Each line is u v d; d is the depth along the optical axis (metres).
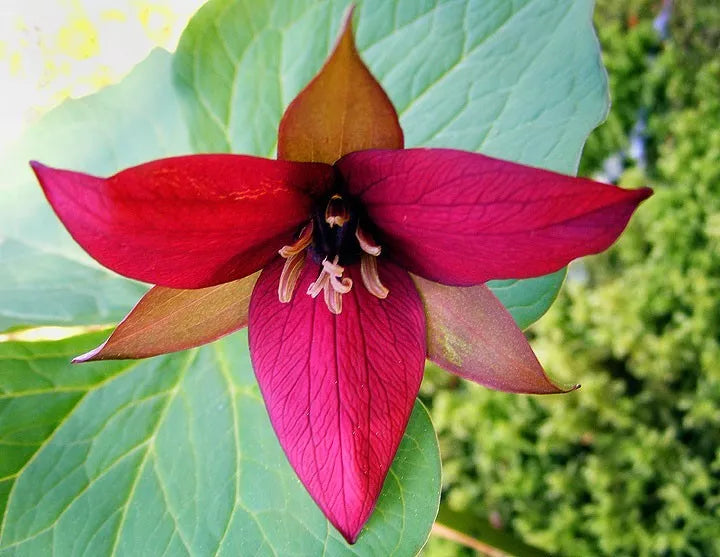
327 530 0.15
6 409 0.15
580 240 0.10
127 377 0.16
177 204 0.10
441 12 0.16
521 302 0.16
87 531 0.15
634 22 0.33
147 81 0.19
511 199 0.10
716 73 0.30
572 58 0.15
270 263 0.12
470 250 0.11
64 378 0.16
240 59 0.17
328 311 0.13
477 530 0.21
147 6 0.20
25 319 0.17
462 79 0.16
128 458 0.16
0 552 0.15
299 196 0.11
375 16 0.16
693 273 0.28
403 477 0.15
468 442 0.31
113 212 0.10
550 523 0.29
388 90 0.16
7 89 0.20
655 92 0.31
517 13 0.16
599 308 0.29
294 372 0.12
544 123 0.15
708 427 0.28
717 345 0.27
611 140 0.32
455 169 0.10
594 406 0.29
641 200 0.09
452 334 0.12
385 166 0.10
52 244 0.19
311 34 0.17
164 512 0.15
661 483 0.28
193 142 0.17
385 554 0.14
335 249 0.12
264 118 0.17
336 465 0.12
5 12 0.20
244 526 0.15
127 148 0.19
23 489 0.15
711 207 0.28
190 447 0.16
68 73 0.20
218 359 0.16
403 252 0.12
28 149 0.19
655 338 0.28
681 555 0.27
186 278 0.11
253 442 0.16
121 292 0.18
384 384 0.12
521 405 0.30
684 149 0.29
